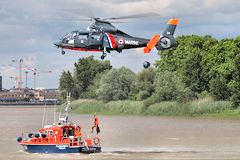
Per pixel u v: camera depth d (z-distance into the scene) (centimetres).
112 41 9712
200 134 12888
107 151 9656
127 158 8838
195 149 9925
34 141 9294
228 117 18700
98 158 8812
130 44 9819
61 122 9394
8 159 8706
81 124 17350
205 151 9625
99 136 12688
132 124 16825
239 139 11556
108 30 9756
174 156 9050
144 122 17662
